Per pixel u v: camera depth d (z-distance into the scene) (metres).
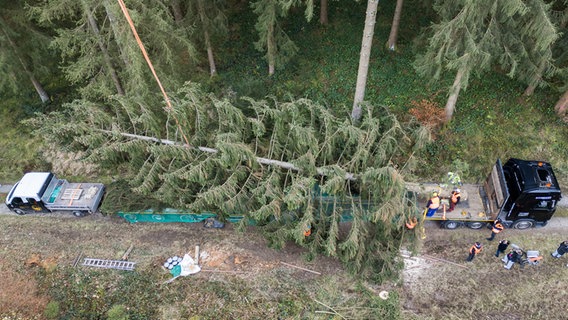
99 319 14.98
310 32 22.52
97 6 14.86
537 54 15.59
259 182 14.61
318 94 20.53
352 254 13.84
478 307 14.71
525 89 19.78
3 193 19.62
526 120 19.34
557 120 19.25
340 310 14.76
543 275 15.44
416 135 15.53
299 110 15.80
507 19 14.77
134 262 16.47
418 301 14.95
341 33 22.33
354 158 14.49
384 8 22.86
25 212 18.38
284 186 14.88
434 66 16.05
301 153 14.86
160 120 15.55
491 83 20.12
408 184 15.55
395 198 13.27
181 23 17.98
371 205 15.59
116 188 17.03
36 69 19.30
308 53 21.80
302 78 21.12
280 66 19.61
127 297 15.46
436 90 20.06
